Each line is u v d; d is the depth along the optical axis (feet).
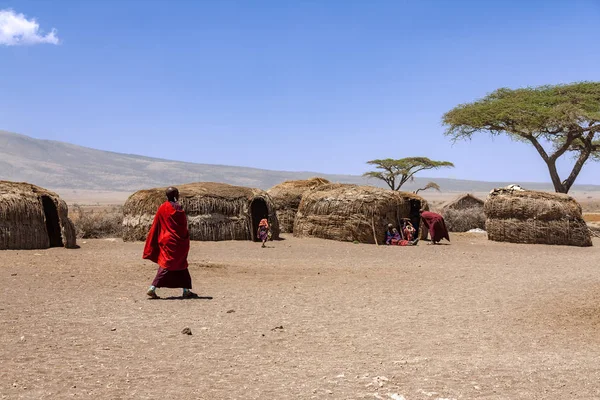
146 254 37.63
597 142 148.46
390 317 33.24
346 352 25.95
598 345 27.86
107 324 29.71
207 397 19.71
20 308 32.42
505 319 33.01
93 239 87.10
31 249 65.72
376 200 84.79
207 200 83.20
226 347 26.25
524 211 87.51
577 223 84.64
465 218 116.67
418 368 23.31
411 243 81.61
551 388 20.90
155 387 20.61
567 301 38.14
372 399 19.58
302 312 34.19
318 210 89.35
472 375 22.34
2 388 19.99
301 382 21.40
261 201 88.17
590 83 138.21
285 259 62.23
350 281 46.42
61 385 20.53
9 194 65.87
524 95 139.03
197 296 38.24
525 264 59.47
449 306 36.52
